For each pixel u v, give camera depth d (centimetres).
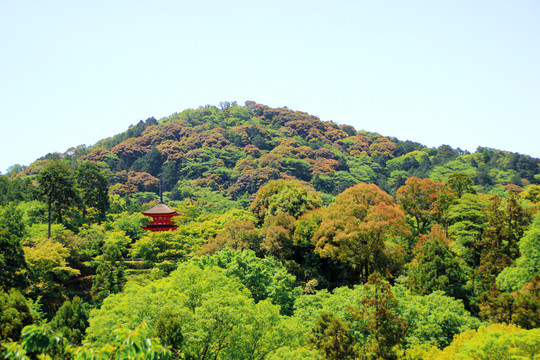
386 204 5506
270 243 5159
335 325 2786
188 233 6347
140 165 16025
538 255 3841
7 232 4216
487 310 3638
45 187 6506
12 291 3164
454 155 19488
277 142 19500
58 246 5197
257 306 3100
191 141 18075
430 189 6712
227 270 4131
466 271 4722
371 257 5078
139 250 6144
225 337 2662
